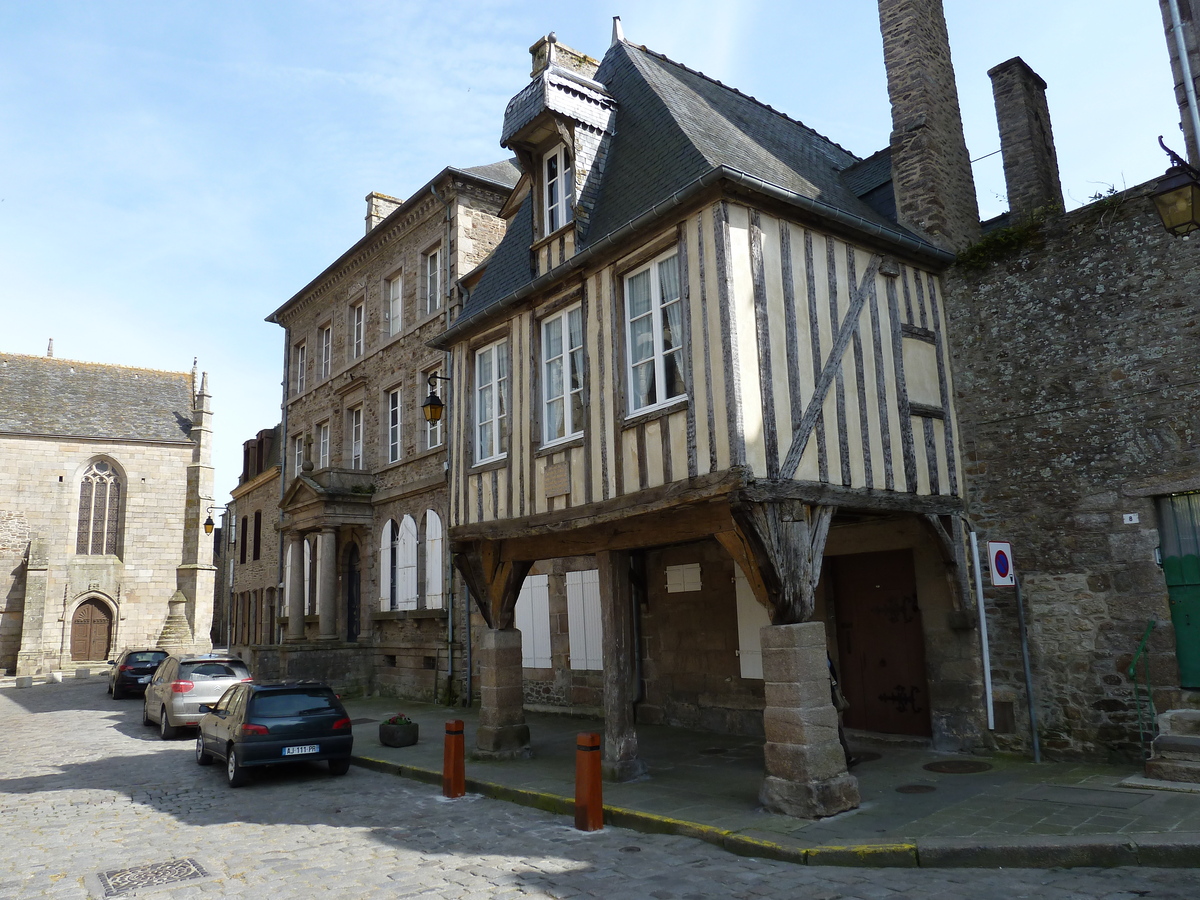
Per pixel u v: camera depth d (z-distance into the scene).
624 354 8.35
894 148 10.01
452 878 5.68
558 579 13.99
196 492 37.47
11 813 8.29
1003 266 8.93
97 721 16.73
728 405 7.03
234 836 7.15
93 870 6.18
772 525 6.97
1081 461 8.16
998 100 9.63
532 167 10.20
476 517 10.32
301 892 5.50
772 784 6.77
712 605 11.23
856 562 10.12
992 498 8.78
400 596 17.59
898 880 5.27
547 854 6.20
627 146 9.43
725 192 7.36
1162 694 7.45
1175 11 7.59
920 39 10.09
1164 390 7.64
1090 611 7.99
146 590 36.78
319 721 9.95
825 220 8.12
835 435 7.75
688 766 8.88
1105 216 8.18
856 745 9.45
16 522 34.72
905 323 8.82
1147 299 7.83
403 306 18.66
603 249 8.48
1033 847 5.41
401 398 18.38
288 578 20.19
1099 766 7.68
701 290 7.44
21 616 34.03
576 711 13.40
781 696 6.82
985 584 8.76
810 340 7.78
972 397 9.05
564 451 8.96
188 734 14.28
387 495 18.42
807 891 5.12
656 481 7.71
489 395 10.60
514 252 10.98
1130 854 5.27
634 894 5.20
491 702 9.84
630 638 8.66
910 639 9.46
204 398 38.97
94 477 36.97
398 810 7.99
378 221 22.50
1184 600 7.45
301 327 23.88
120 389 39.72
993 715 8.55
